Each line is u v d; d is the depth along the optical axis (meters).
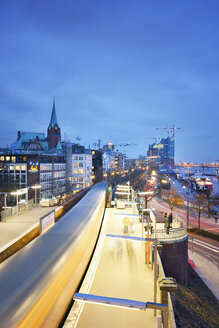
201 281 28.81
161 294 10.45
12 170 85.38
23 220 20.39
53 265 8.92
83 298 6.30
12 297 6.50
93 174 136.38
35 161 86.62
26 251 10.33
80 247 12.53
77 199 36.38
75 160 113.44
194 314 19.69
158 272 13.39
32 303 6.55
